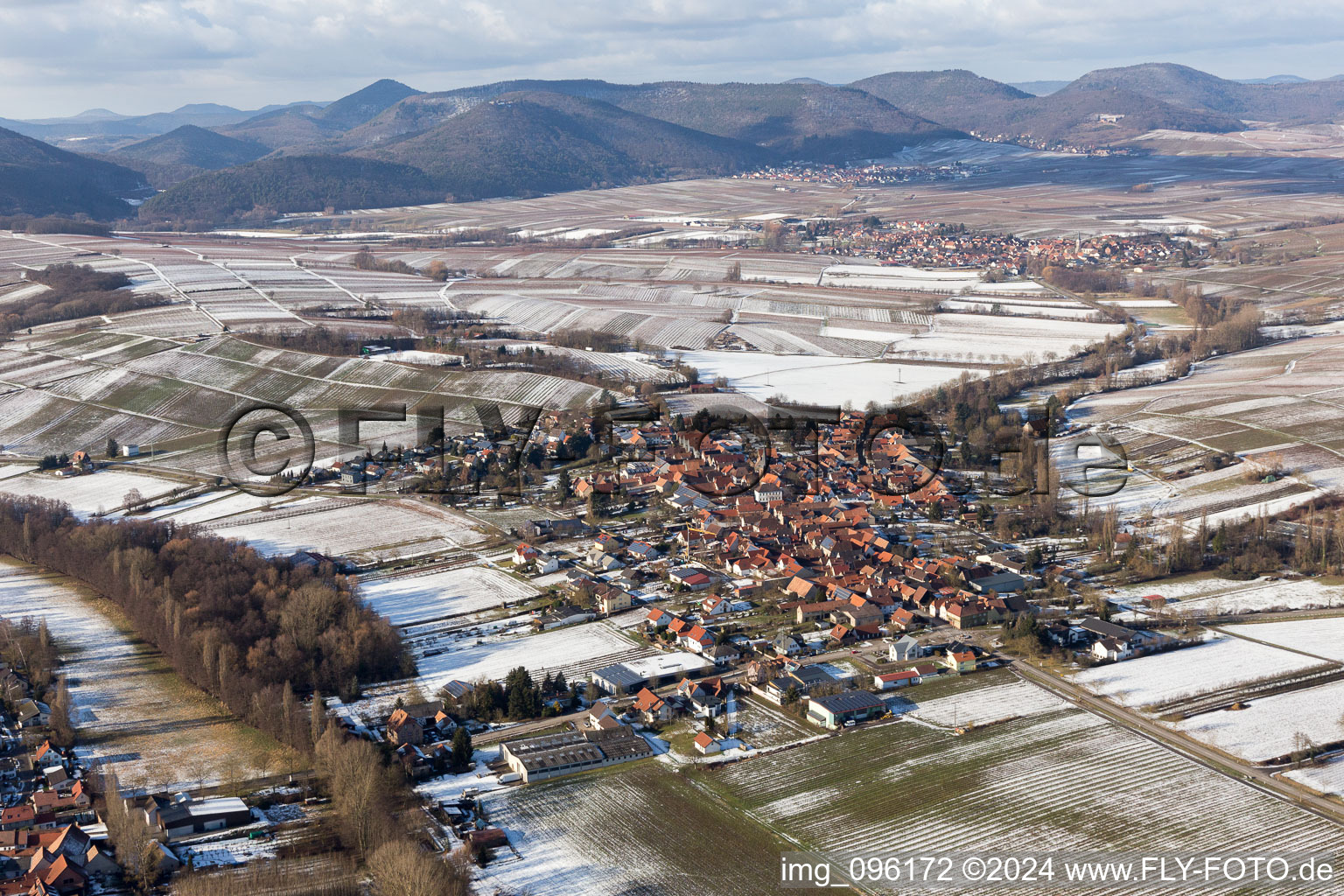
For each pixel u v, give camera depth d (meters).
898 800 173.00
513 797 175.00
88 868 153.88
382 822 159.62
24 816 166.38
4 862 155.38
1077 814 167.88
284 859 155.75
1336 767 178.38
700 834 164.38
